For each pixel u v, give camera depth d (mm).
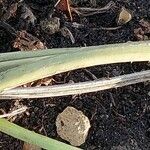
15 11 183
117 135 170
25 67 131
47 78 170
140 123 174
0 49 177
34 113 170
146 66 182
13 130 143
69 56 128
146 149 169
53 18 183
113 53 124
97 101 175
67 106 172
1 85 133
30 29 182
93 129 171
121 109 175
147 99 178
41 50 144
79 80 175
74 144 165
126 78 160
